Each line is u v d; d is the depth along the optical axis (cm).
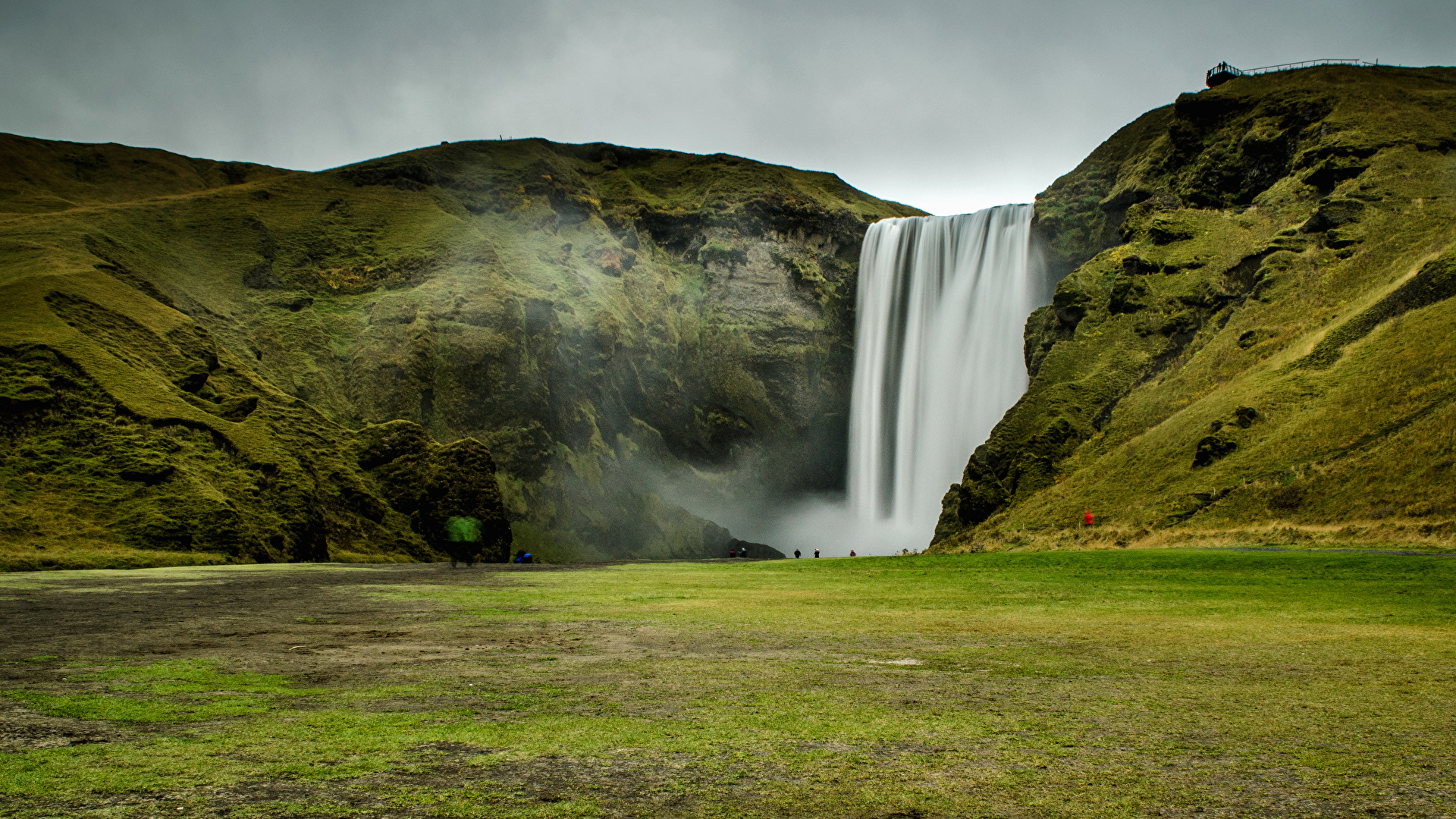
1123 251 8481
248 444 7306
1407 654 1069
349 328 11131
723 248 14362
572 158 16475
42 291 7356
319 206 12900
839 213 14838
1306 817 478
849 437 13425
